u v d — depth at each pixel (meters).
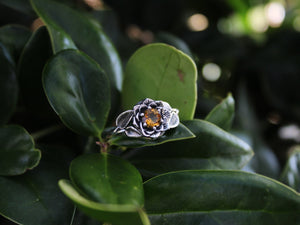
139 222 0.10
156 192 0.12
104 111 0.13
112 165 0.12
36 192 0.13
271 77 0.27
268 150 0.23
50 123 0.17
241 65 0.28
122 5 0.29
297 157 0.16
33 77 0.15
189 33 0.29
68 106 0.13
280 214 0.12
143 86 0.14
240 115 0.24
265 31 0.30
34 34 0.15
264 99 0.28
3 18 0.23
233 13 0.30
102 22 0.23
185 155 0.14
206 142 0.13
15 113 0.17
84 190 0.11
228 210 0.12
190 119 0.14
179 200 0.12
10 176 0.13
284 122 0.28
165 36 0.21
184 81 0.13
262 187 0.12
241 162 0.14
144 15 0.29
